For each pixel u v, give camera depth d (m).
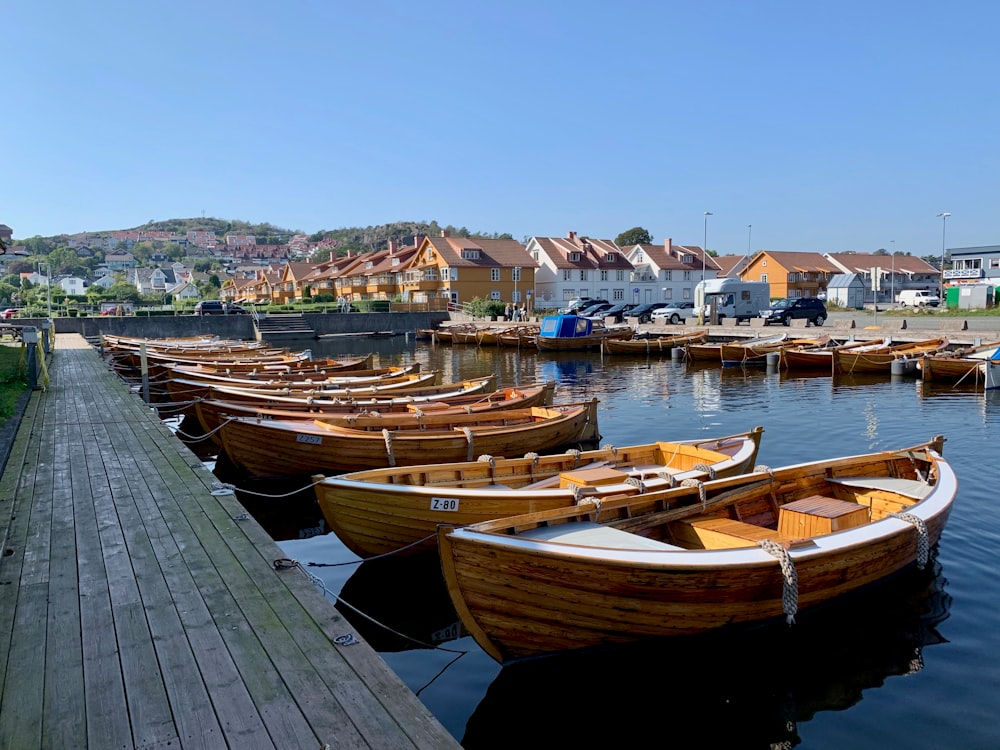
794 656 6.78
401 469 8.77
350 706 3.73
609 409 21.50
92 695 3.85
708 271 83.69
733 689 6.30
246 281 122.44
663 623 6.34
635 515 7.57
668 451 10.75
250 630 4.63
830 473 9.29
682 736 5.71
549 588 6.07
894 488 9.01
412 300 74.88
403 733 3.49
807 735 5.61
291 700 3.79
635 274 79.94
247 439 12.75
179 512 7.36
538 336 44.16
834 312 60.06
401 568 8.93
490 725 5.88
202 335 51.84
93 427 12.66
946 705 5.94
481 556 6.06
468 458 12.73
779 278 80.56
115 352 29.09
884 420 18.80
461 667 6.82
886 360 28.64
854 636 7.08
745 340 40.53
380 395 17.73
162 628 4.66
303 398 16.91
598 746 5.62
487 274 71.94
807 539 6.84
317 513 11.80
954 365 25.72
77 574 5.63
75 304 71.50
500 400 17.00
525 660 6.59
